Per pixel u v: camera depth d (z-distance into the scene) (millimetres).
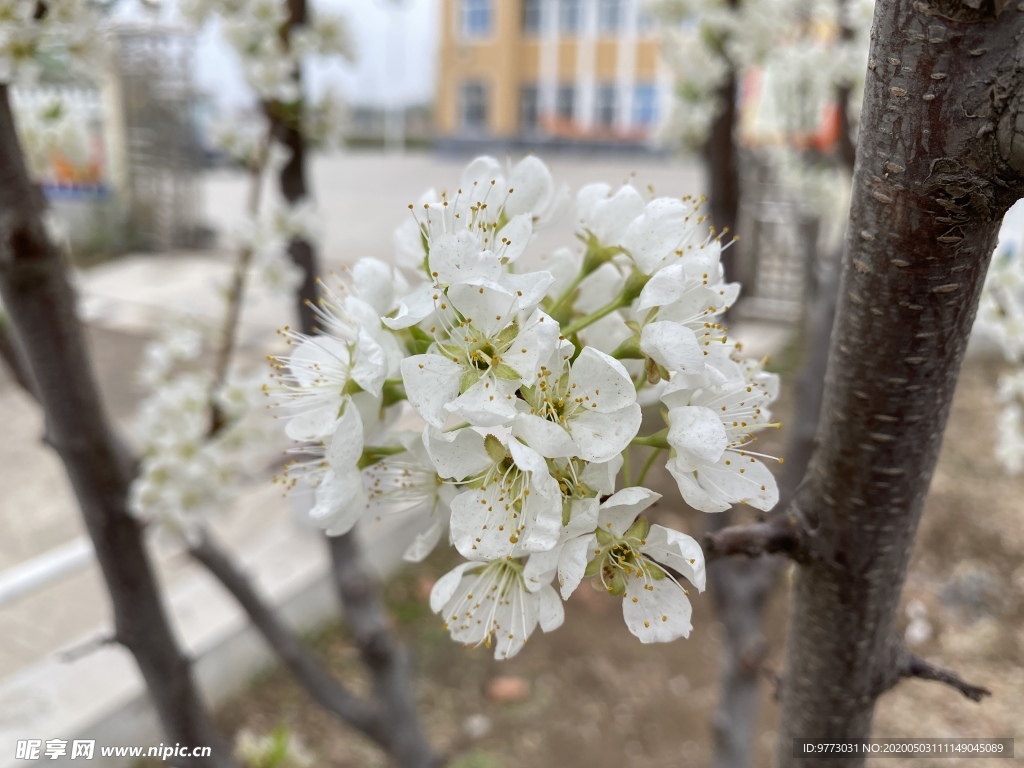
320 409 1118
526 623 1052
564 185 1190
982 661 4523
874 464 1044
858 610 1155
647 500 938
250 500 5918
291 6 2803
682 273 1001
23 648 4289
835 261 2779
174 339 2947
